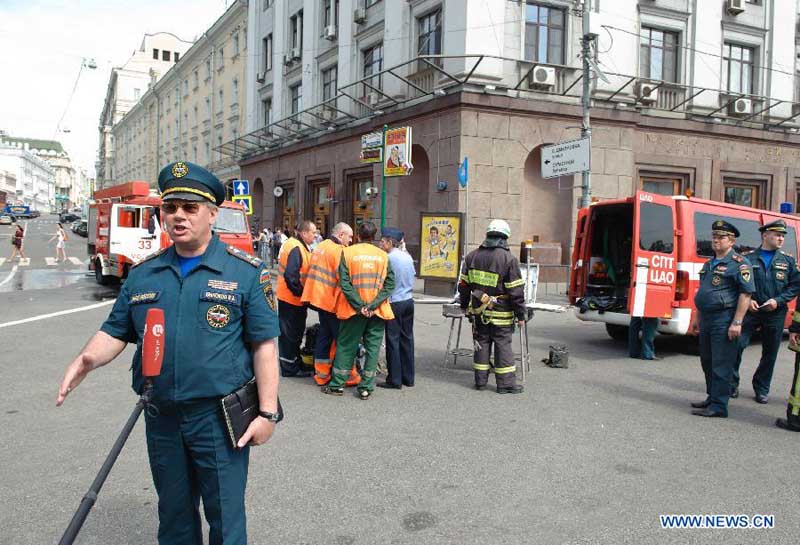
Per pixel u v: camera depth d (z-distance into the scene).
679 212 8.93
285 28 29.44
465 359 8.54
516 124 17.94
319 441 4.98
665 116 20.47
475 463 4.55
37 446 4.75
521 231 18.44
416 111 18.97
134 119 66.69
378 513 3.71
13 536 3.36
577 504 3.88
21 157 126.19
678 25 20.39
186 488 2.55
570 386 7.06
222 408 2.45
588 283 10.06
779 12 22.06
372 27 22.30
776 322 6.43
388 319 6.38
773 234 6.43
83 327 10.33
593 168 18.83
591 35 13.70
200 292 2.45
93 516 3.62
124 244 15.60
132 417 2.40
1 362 7.61
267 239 27.78
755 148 21.78
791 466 4.62
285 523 3.56
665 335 11.40
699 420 5.81
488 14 17.64
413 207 20.61
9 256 31.05
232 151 36.34
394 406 6.08
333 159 24.47
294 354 7.36
